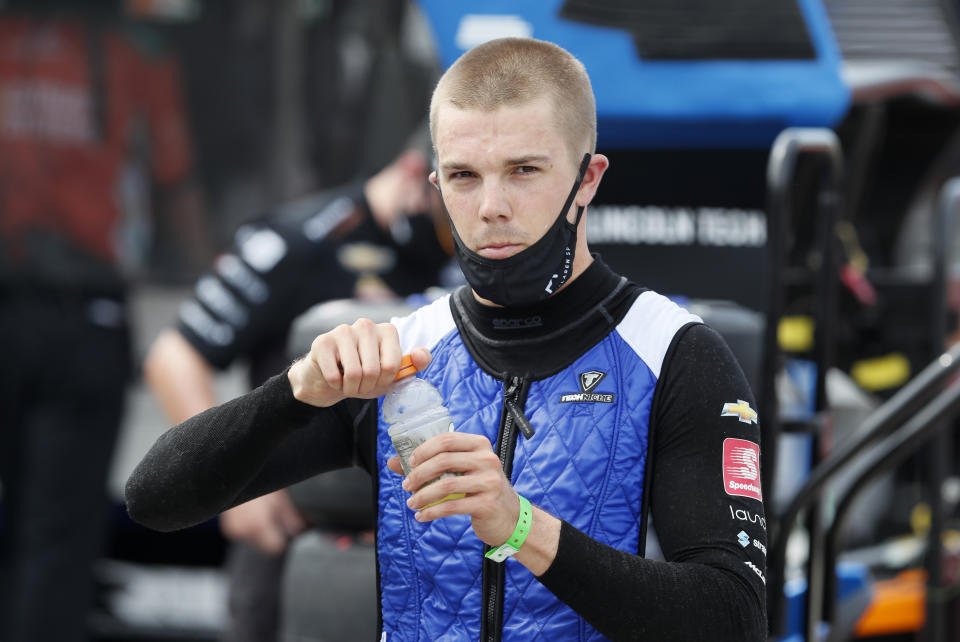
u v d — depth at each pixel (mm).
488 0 10586
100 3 15672
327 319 8922
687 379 5754
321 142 17766
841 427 12539
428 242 11461
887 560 12102
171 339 11469
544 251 5648
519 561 5414
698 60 10570
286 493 9398
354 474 8984
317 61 17750
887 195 13203
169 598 13875
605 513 5730
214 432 5758
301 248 11281
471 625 5820
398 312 8992
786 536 9055
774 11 10648
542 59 5660
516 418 5793
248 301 11266
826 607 9742
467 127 5551
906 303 12914
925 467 12555
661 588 5230
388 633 6082
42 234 14344
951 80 12297
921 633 10953
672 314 5961
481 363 6047
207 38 17203
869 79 11781
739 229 10617
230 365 11484
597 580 5195
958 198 11102
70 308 14242
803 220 11969
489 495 5105
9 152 14664
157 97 16484
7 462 13969
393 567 6039
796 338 11836
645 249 10695
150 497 5883
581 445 5773
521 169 5551
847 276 12539
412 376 5574
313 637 9031
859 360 13109
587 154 5777
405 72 15938
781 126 10656
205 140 17484
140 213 16031
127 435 16781
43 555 13781
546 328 5938
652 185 10680
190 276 17234
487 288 5738
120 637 14031
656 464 5766
